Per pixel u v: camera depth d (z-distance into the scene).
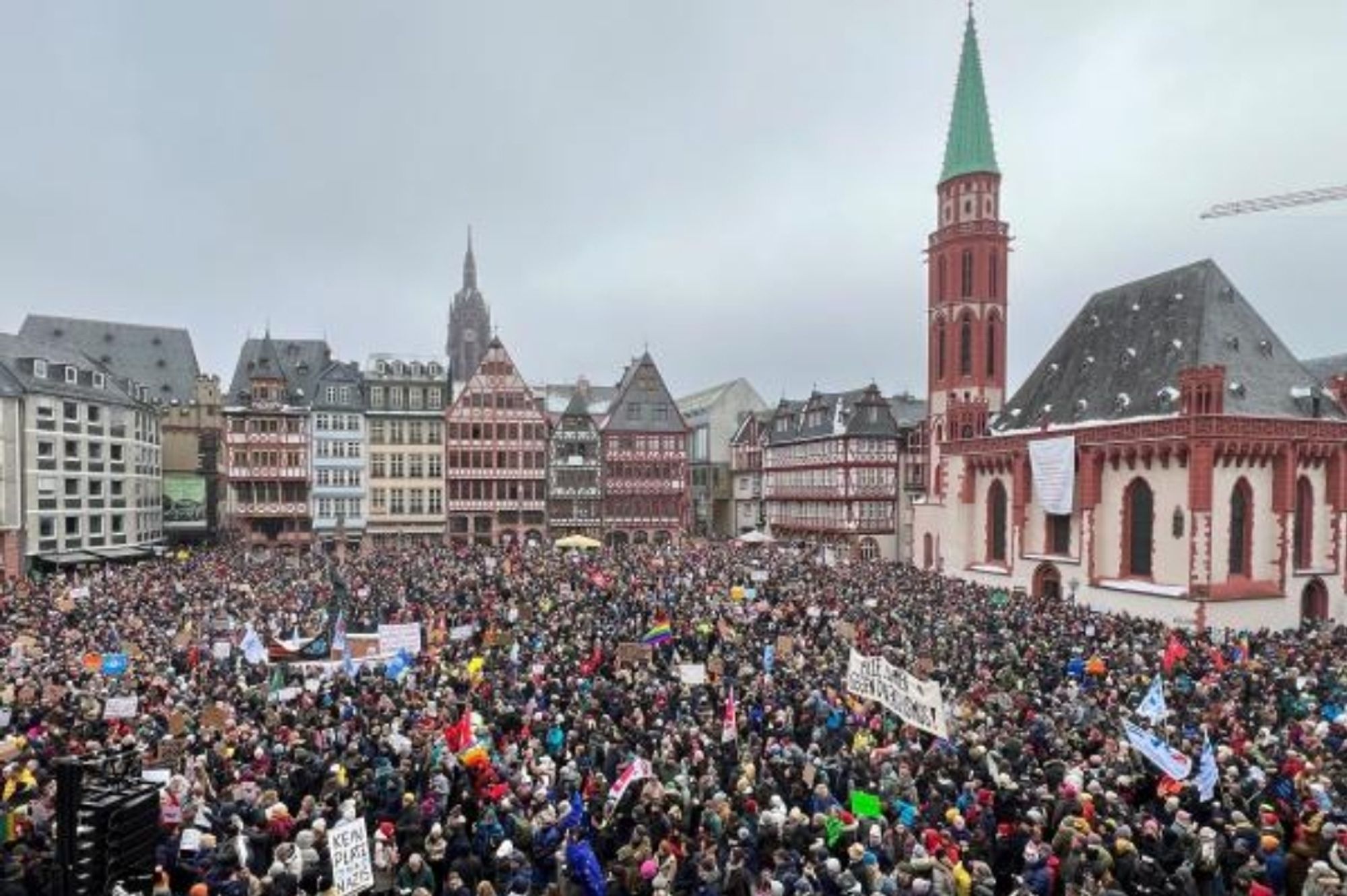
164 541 82.38
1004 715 22.06
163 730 19.09
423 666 26.16
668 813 15.23
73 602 36.22
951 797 16.25
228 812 14.59
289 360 89.62
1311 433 48.25
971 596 45.19
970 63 76.44
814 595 41.81
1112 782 17.08
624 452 93.31
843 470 87.19
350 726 19.06
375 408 86.50
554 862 14.64
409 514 87.19
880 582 49.50
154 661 26.98
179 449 88.25
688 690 23.80
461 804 15.76
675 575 49.25
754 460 110.56
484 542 88.88
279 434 83.12
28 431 60.69
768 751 18.17
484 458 88.81
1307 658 30.19
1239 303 53.69
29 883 12.03
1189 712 22.75
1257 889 11.99
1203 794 16.03
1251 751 18.38
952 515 67.44
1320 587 49.16
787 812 16.02
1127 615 42.84
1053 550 56.97
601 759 18.27
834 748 19.69
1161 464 48.56
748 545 80.94
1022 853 14.20
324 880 12.26
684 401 140.88
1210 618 45.53
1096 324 61.88
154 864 12.79
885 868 13.77
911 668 27.28
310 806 14.71
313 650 27.05
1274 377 50.75
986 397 75.31
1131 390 53.69
